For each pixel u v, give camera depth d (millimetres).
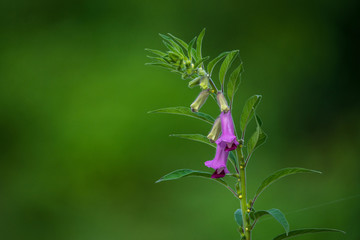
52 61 10734
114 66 10594
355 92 11039
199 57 2828
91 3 11242
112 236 9133
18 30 11047
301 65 11141
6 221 9555
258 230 7016
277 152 10234
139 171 9578
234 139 2643
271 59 11133
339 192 9102
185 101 10086
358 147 10383
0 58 10727
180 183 9211
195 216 8812
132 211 9289
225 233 8492
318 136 10688
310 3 11359
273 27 11352
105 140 9727
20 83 10492
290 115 10812
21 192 9758
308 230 2625
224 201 8742
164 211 9156
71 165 9758
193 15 11406
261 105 10672
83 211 9500
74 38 11000
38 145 10031
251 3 11391
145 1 11297
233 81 2734
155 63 2820
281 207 8703
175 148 9641
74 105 10211
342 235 6375
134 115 9891
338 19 11375
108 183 9570
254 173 9539
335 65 11227
